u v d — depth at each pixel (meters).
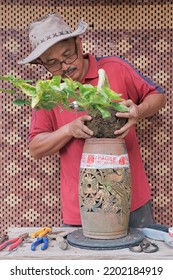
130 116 1.11
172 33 1.61
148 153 1.65
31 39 1.27
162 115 1.63
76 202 1.39
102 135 1.10
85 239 1.10
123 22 1.61
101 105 1.06
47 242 1.08
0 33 1.64
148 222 1.44
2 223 1.67
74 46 1.25
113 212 1.08
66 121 1.37
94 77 1.34
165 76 1.62
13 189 1.67
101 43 1.62
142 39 1.62
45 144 1.34
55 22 1.25
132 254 1.01
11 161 1.66
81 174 1.12
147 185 1.45
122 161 1.10
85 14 1.62
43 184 1.67
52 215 1.67
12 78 1.05
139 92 1.38
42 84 1.02
